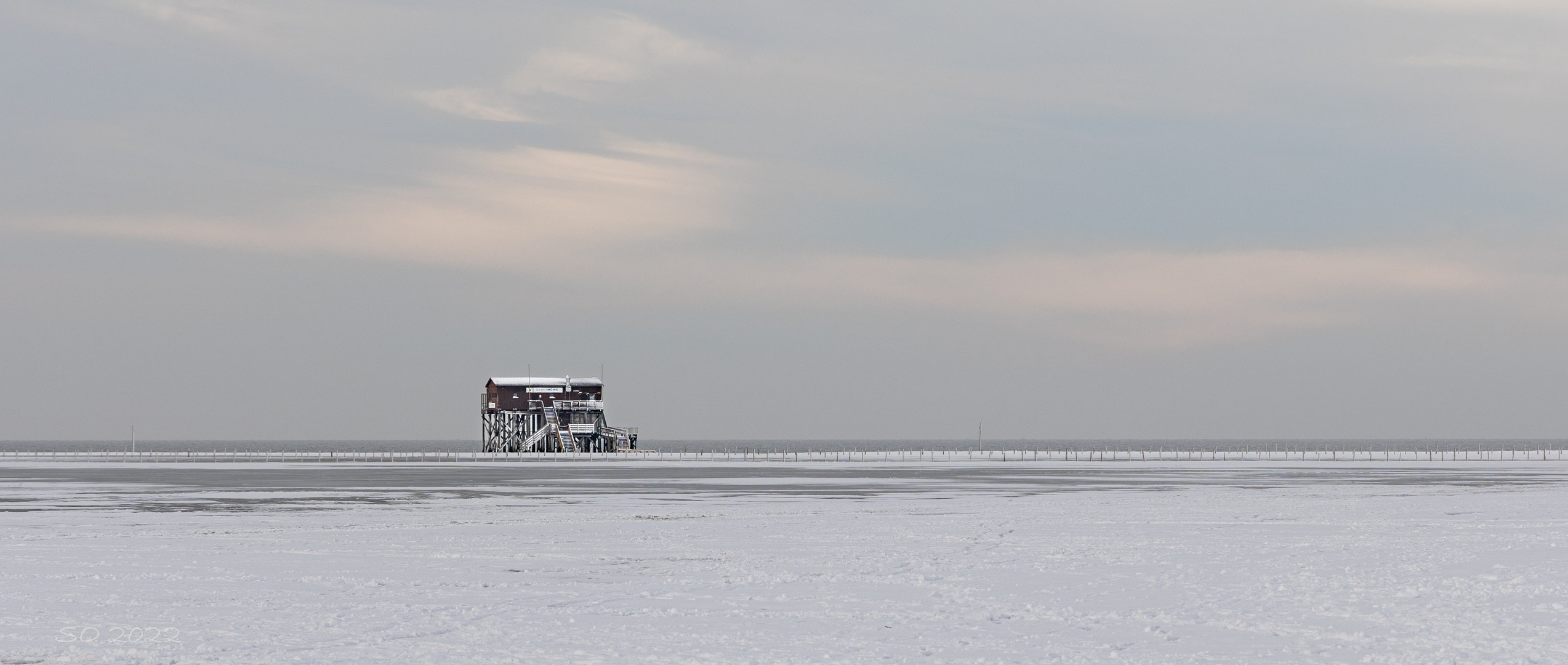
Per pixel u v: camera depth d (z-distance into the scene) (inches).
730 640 826.2
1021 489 2847.0
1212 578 1118.4
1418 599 975.0
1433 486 2940.5
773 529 1705.2
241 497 2479.1
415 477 3572.8
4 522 1813.5
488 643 810.8
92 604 973.8
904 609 954.7
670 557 1331.2
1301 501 2309.3
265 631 852.6
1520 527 1659.7
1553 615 893.8
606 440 5743.1
